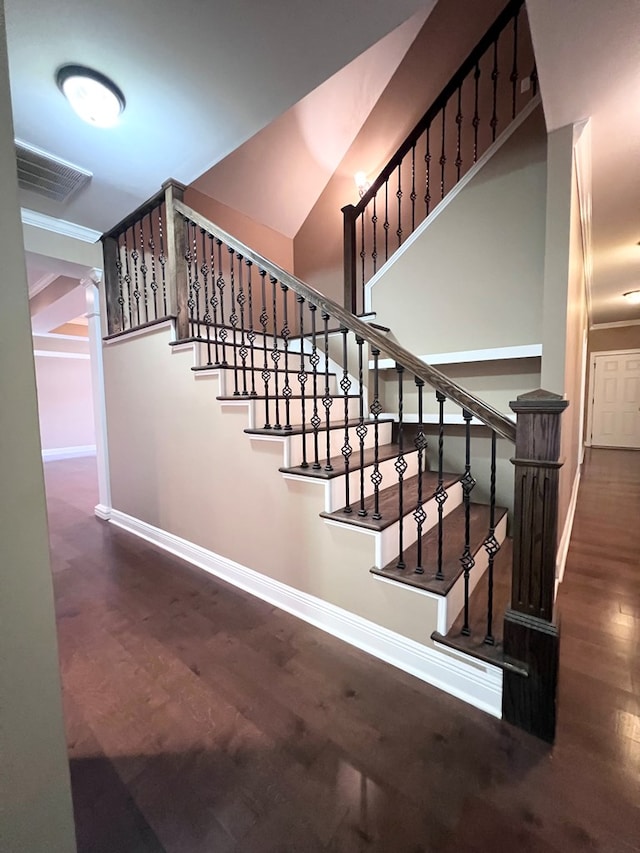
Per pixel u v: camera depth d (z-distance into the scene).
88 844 0.96
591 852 0.93
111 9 1.37
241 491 2.23
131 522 3.20
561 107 1.70
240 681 1.52
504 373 2.53
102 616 1.99
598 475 4.91
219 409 2.31
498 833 0.98
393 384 2.97
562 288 1.91
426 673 1.52
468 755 1.19
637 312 6.21
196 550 2.59
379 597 1.65
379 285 2.90
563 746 1.22
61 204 2.68
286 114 3.42
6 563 0.64
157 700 1.43
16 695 0.66
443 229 2.57
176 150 2.18
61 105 1.83
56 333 7.23
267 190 3.99
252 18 1.41
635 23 1.25
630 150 2.05
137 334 2.89
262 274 2.08
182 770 1.16
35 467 0.67
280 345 3.61
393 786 1.10
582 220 2.72
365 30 1.47
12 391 0.64
